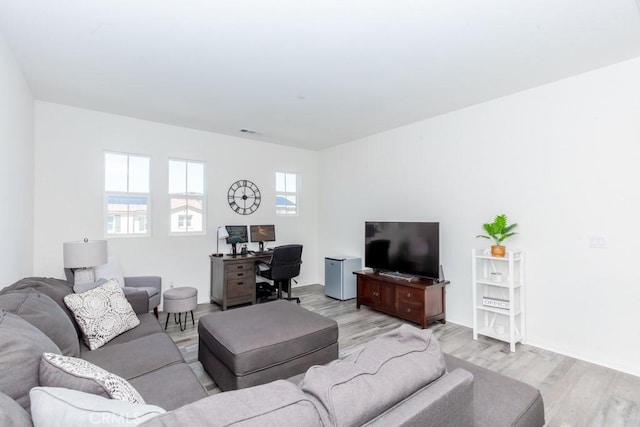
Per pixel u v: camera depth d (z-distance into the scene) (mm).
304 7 1906
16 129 2609
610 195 2641
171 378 1591
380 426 786
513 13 1959
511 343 2945
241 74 2797
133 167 4141
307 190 5879
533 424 1365
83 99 3410
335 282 4859
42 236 3469
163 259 4305
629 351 2545
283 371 2166
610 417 1973
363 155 5000
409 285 3641
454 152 3748
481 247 3502
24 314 1544
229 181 4922
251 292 4465
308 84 3004
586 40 2260
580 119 2797
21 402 1047
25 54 2455
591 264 2742
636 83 2518
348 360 988
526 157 3135
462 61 2562
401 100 3404
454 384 977
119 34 2189
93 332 2031
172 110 3752
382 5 1887
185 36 2215
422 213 4109
